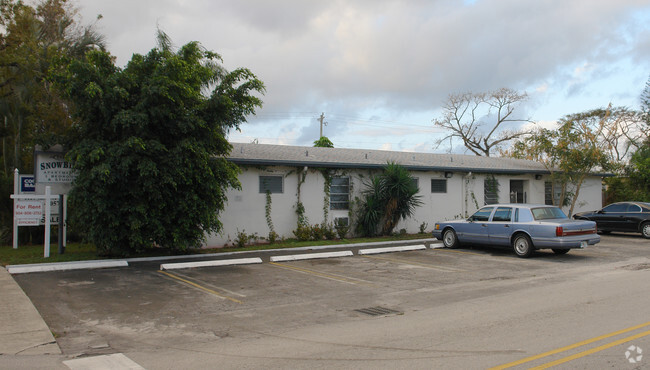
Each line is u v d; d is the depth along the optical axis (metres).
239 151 18.16
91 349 6.07
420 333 6.56
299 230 17.91
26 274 11.39
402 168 19.50
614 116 42.34
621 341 5.86
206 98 14.23
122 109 12.70
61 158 13.82
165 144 13.39
